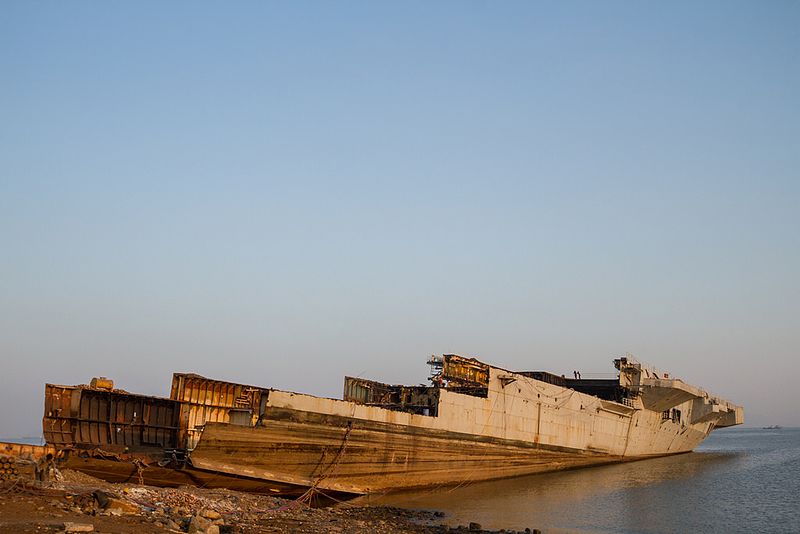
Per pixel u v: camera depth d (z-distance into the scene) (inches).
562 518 1834.4
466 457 2385.6
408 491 2202.3
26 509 1101.1
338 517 1641.2
